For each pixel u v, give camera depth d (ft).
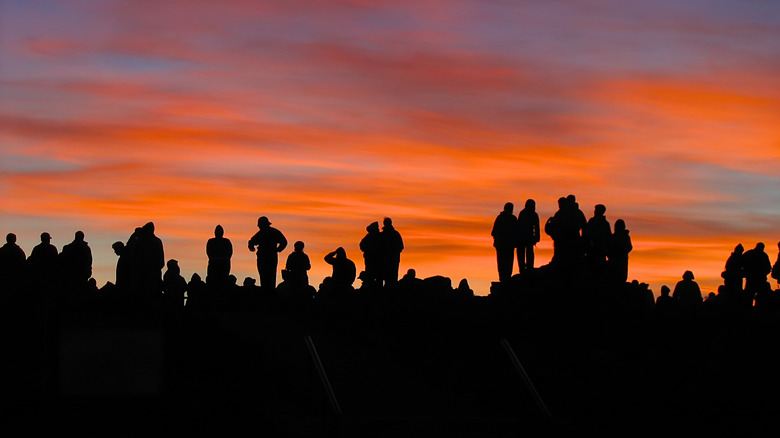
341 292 133.28
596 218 123.54
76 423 84.74
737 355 105.91
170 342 87.40
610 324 116.47
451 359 101.50
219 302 130.41
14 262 128.36
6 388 93.81
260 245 129.90
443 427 82.33
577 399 95.20
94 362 85.61
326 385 82.99
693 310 120.88
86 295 116.67
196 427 84.53
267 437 82.07
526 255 126.11
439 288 130.72
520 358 104.47
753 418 91.91
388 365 103.14
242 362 102.58
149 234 121.70
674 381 102.37
